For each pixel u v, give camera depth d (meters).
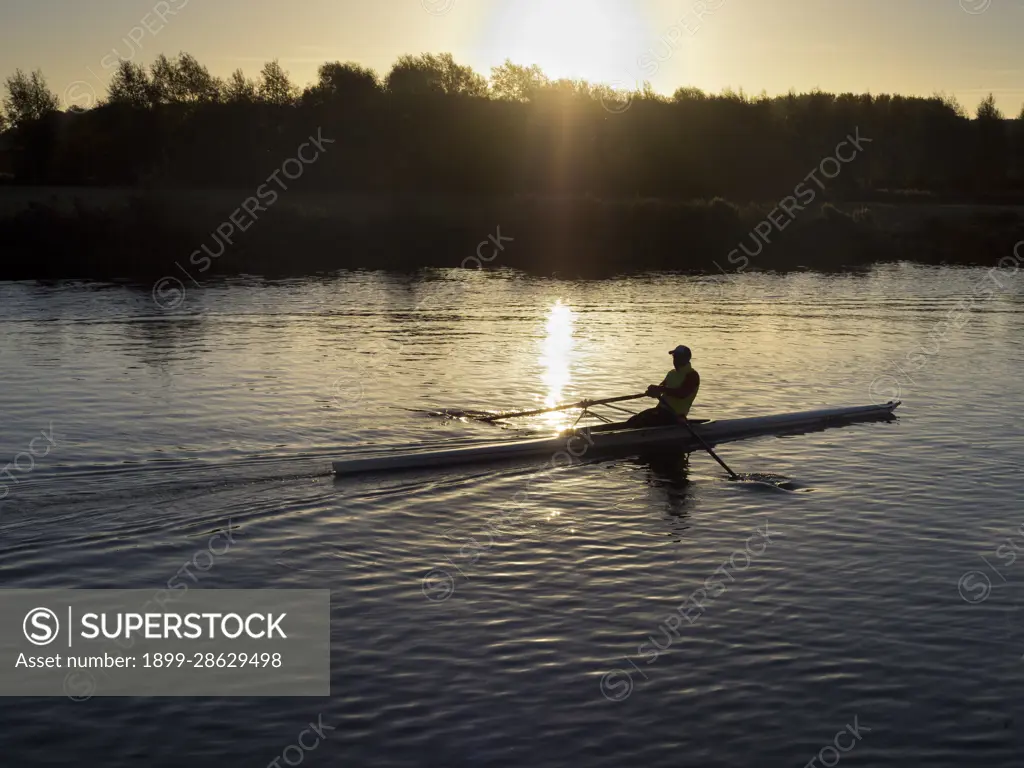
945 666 8.79
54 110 62.00
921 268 49.41
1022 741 7.67
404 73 70.94
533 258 53.09
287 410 17.52
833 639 9.27
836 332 28.08
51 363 21.77
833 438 16.38
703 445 14.84
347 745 7.62
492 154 63.06
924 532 12.02
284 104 65.62
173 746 7.64
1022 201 71.12
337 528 12.09
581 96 68.69
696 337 26.89
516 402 18.50
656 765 7.37
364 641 9.23
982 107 80.50
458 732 7.78
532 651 9.03
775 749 7.57
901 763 7.40
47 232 47.34
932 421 17.47
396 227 53.47
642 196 65.50
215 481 13.61
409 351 24.08
